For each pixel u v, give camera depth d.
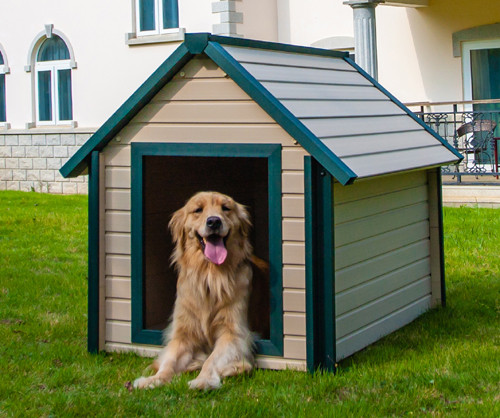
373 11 7.14
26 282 4.82
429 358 3.57
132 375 3.46
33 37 9.62
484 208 6.70
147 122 3.57
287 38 8.91
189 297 3.50
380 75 8.41
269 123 3.42
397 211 3.91
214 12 8.48
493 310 4.20
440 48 8.06
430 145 4.09
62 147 9.39
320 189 3.38
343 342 3.54
